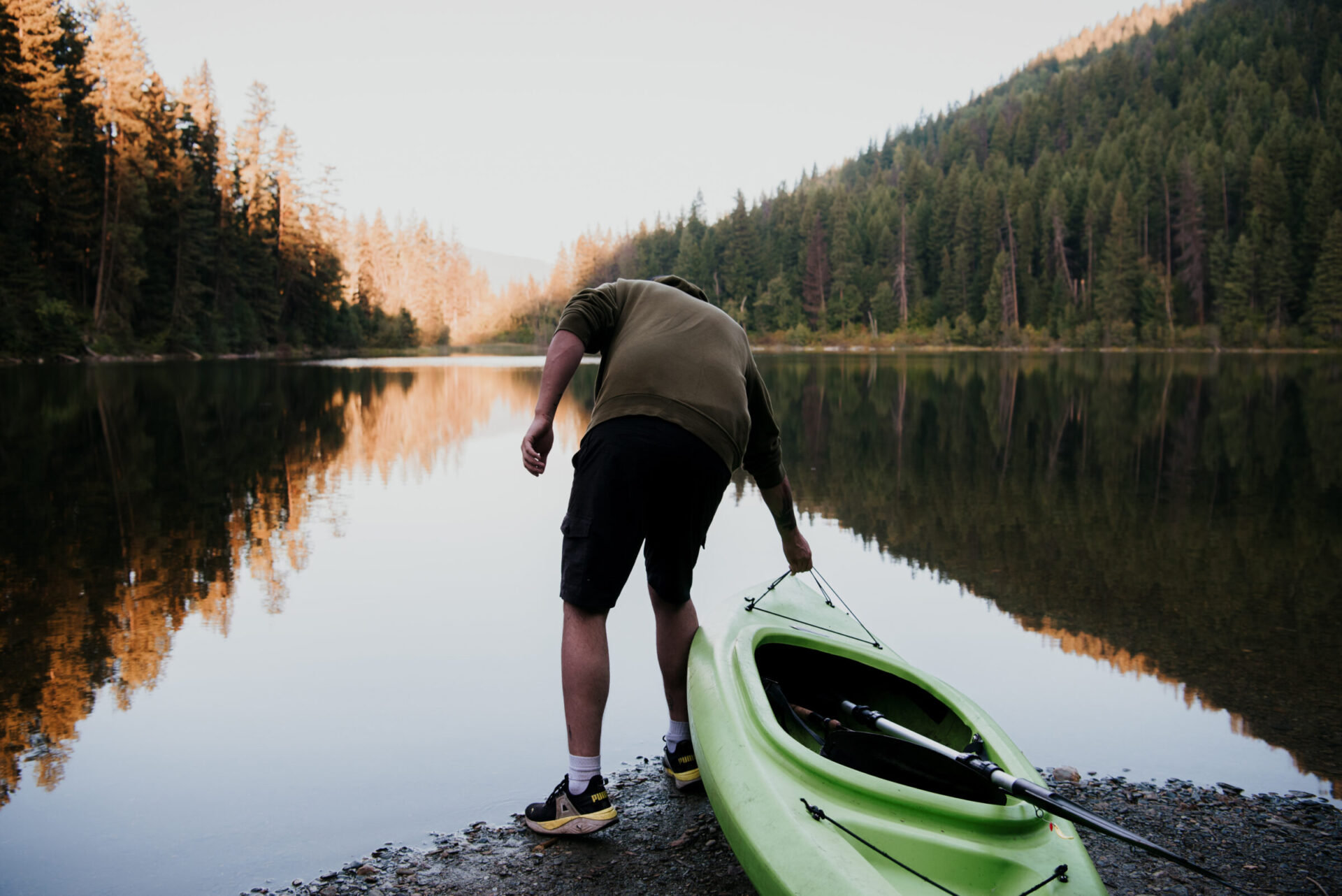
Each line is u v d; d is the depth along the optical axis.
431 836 2.15
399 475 8.06
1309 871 2.06
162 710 2.91
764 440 2.45
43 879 1.95
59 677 3.19
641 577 4.62
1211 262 72.94
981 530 5.82
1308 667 3.40
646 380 2.09
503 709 2.95
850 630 2.49
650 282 2.34
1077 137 109.19
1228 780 2.54
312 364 37.09
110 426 11.51
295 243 58.25
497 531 5.72
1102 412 14.69
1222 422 12.90
